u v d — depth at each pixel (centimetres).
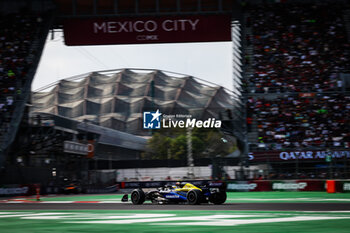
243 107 5319
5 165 4528
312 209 1666
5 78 5528
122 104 12062
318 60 5712
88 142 6012
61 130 5781
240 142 5219
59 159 5762
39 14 6519
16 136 5297
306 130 4900
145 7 6544
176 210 1714
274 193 3734
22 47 6016
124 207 2016
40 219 1451
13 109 5109
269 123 5069
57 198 3584
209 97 11738
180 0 6462
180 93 12131
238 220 1268
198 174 5250
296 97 5297
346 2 6388
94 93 12488
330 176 4088
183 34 6394
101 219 1388
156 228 1117
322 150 4438
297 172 4281
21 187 4309
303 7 6438
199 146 6425
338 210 1597
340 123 4897
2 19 6456
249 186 4256
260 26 6259
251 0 6538
